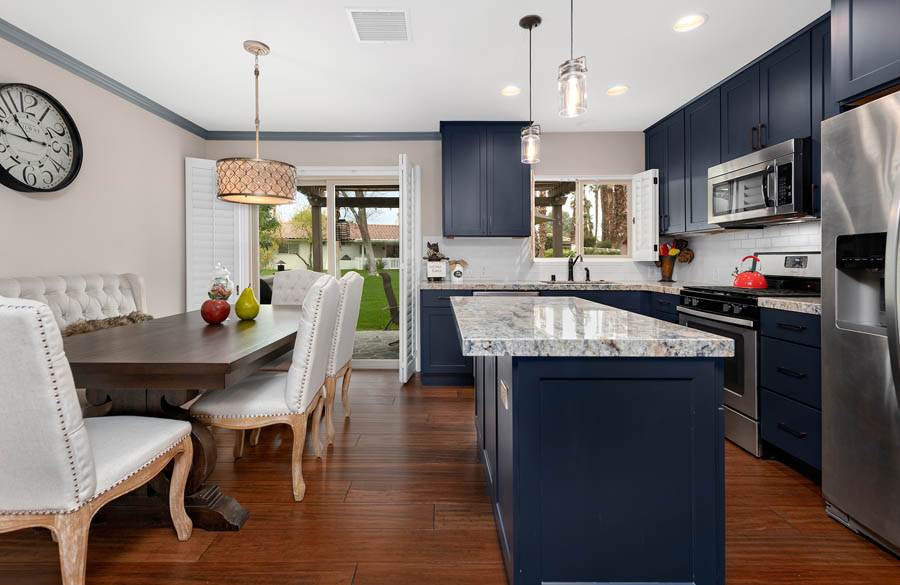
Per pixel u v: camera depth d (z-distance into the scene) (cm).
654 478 117
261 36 253
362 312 482
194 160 400
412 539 167
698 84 323
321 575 147
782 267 285
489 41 260
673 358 116
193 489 177
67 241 282
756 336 237
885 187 150
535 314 161
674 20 239
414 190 430
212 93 336
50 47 263
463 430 280
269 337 206
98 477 126
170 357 161
